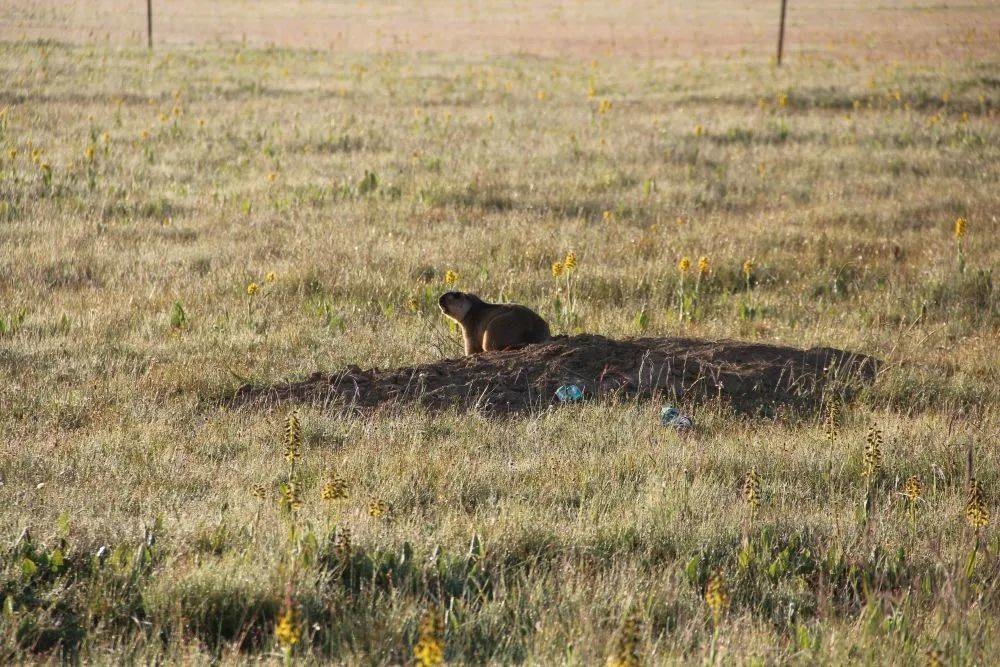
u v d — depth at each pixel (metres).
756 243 40.97
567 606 13.76
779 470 20.25
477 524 16.25
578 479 19.12
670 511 17.16
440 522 16.72
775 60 101.50
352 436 21.75
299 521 16.25
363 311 32.34
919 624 13.82
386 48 120.56
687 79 89.88
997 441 21.64
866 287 36.84
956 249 40.25
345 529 15.12
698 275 34.91
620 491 18.50
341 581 14.34
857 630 13.45
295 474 18.97
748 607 14.39
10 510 16.22
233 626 13.30
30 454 19.53
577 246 39.72
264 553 14.88
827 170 55.03
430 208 45.22
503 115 68.94
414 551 15.20
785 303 34.78
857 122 67.06
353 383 25.00
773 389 25.22
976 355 29.08
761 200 49.00
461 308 27.73
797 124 66.19
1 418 22.22
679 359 25.92
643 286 35.53
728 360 26.44
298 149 57.34
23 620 12.48
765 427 23.08
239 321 30.78
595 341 26.69
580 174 51.91
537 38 136.50
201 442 21.05
